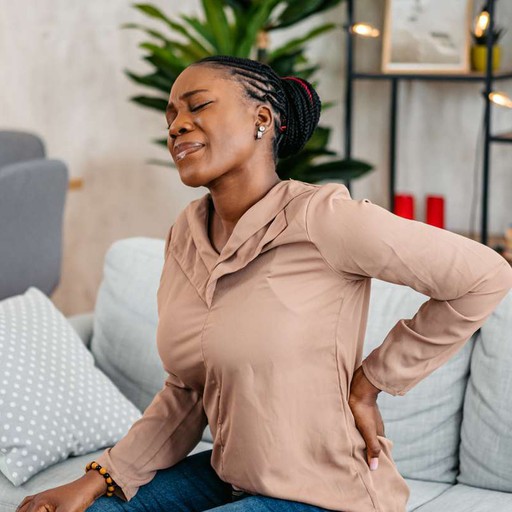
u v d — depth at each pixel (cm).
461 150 400
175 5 416
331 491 132
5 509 181
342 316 128
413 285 125
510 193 395
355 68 408
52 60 410
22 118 405
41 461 188
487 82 341
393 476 138
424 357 130
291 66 330
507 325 176
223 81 130
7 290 314
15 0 396
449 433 184
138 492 146
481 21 363
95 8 413
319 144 341
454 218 406
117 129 425
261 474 131
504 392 173
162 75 342
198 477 150
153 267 228
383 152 412
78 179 421
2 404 188
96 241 435
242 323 128
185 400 151
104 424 200
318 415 129
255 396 128
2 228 305
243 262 130
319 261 127
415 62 378
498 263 125
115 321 227
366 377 132
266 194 133
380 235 122
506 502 169
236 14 330
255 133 132
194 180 130
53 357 204
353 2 380
